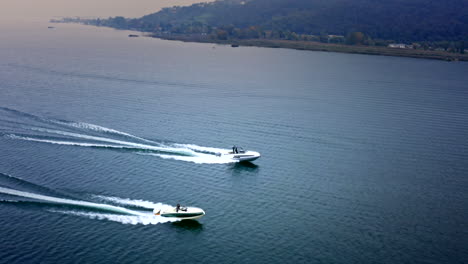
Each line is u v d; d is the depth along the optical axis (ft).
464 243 210.59
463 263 195.21
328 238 211.20
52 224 212.43
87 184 254.88
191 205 237.66
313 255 197.77
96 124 371.76
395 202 249.14
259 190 259.19
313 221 225.97
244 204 241.96
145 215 225.15
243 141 344.08
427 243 209.77
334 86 609.83
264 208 237.86
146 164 290.56
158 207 230.07
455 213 239.09
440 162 309.63
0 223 209.97
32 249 192.13
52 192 242.37
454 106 486.38
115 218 221.05
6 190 241.35
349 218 230.07
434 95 552.82
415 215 235.61
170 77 645.10
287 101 498.69
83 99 467.52
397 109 466.70
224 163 298.35
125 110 427.33
